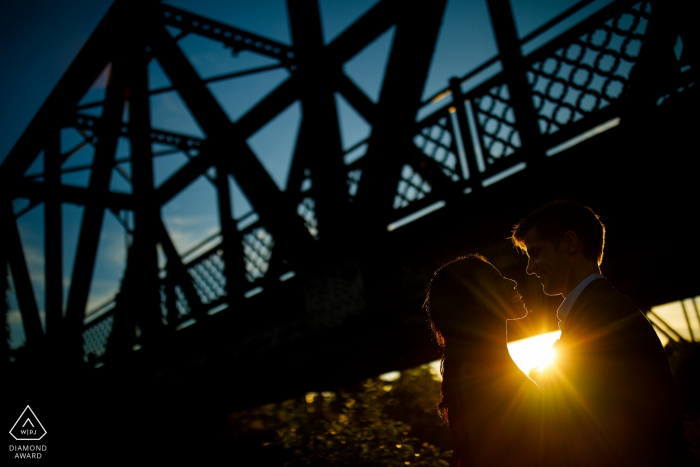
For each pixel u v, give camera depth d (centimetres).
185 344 504
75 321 525
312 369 427
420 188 347
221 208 520
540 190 279
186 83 446
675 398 95
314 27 378
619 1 259
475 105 323
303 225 375
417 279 309
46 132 639
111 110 527
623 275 257
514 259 272
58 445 500
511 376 110
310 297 359
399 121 337
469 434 105
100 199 521
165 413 491
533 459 101
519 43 308
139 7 475
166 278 579
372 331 339
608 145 253
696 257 234
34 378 557
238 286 477
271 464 512
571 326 115
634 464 91
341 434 445
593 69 269
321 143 354
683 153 226
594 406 100
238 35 537
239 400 524
